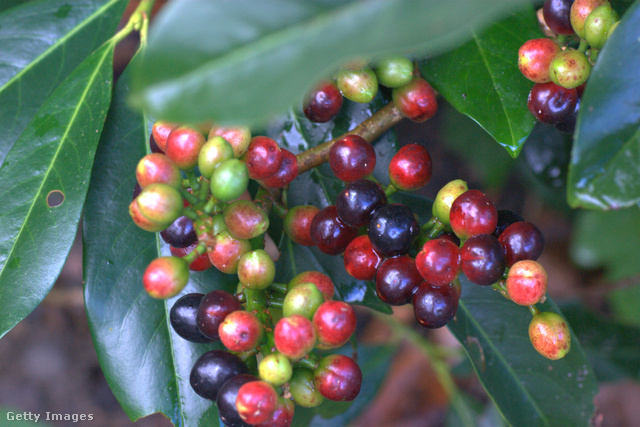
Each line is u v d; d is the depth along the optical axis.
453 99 0.24
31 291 0.24
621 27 0.20
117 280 0.24
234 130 0.21
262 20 0.17
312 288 0.21
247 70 0.17
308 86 0.17
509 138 0.23
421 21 0.17
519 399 0.26
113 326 0.24
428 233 0.22
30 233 0.24
